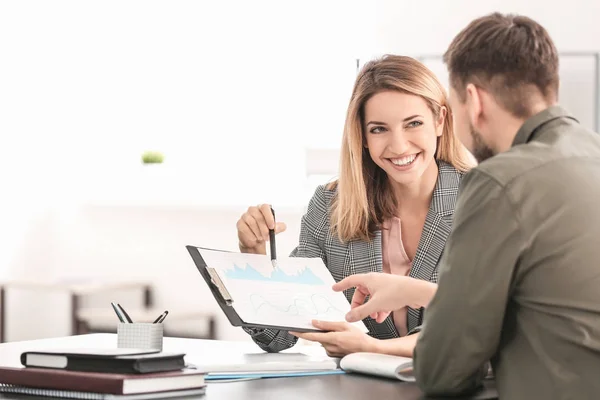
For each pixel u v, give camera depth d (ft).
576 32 17.26
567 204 5.26
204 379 6.29
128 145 20.71
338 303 7.54
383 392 5.87
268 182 19.40
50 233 21.22
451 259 5.42
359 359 6.63
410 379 6.30
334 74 19.13
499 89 5.71
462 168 8.54
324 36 19.13
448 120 8.34
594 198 5.31
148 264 20.38
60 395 5.51
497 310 5.30
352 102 8.20
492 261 5.27
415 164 8.02
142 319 18.72
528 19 5.81
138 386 5.38
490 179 5.35
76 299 19.04
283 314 7.09
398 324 8.36
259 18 19.60
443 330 5.42
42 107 21.11
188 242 20.01
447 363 5.45
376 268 8.53
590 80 17.13
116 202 20.34
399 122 7.89
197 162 20.03
